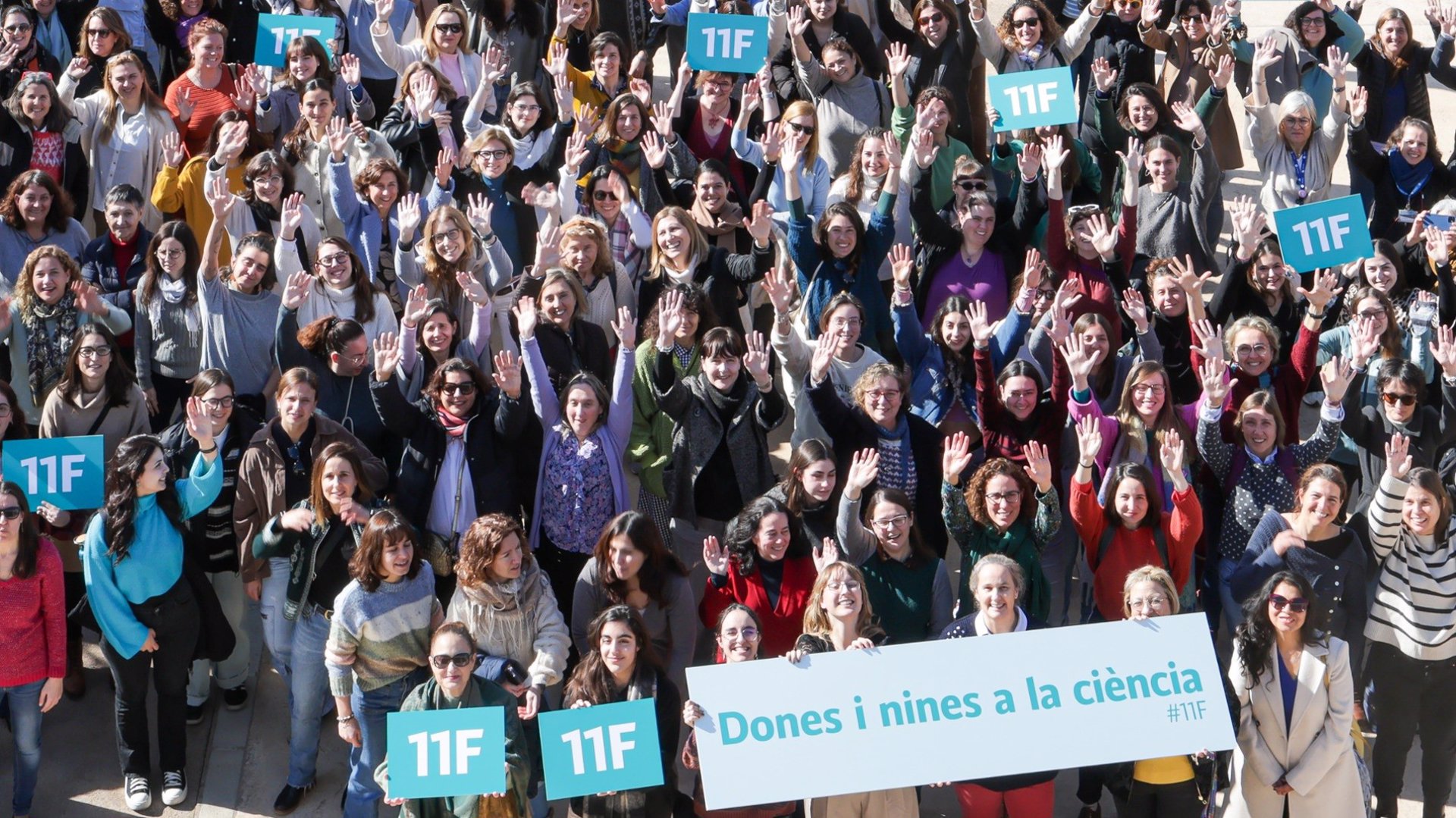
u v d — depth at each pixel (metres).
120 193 9.92
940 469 8.63
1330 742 7.09
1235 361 9.20
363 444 8.50
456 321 9.05
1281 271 9.88
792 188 9.76
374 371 8.53
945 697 7.05
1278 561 7.95
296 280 8.91
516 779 7.05
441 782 6.64
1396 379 8.68
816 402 8.59
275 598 7.99
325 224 10.70
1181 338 9.48
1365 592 7.93
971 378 9.24
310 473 8.23
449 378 8.38
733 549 7.95
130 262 10.04
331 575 7.79
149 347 9.59
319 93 10.59
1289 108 11.59
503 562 7.45
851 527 7.86
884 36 13.61
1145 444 8.52
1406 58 12.75
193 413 7.96
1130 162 10.13
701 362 8.93
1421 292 9.88
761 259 9.74
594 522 8.50
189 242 9.52
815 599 7.43
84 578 7.99
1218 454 8.54
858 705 7.02
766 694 7.02
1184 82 12.69
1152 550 7.99
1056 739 7.04
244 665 8.86
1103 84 11.76
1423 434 8.97
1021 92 10.74
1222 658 8.71
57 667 7.79
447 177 10.51
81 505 8.17
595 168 11.05
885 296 10.53
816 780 6.95
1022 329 9.23
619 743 6.76
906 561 7.96
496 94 12.30
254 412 9.22
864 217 10.34
